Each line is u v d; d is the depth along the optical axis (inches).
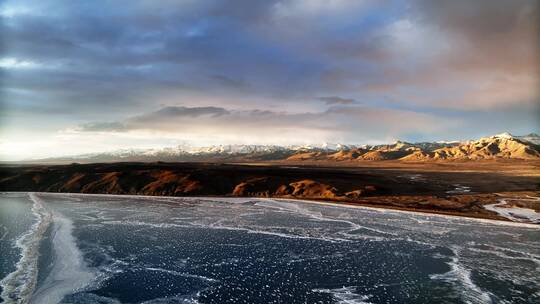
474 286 1940.2
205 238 2827.3
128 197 5226.4
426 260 2342.5
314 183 5684.1
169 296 1779.0
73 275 2022.6
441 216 3745.1
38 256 2335.1
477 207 4259.4
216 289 1867.6
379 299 1781.5
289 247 2603.3
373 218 3654.0
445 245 2674.7
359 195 5123.0
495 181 6963.6
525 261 2335.1
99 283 1919.3
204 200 4948.3
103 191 5748.0
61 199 4968.0
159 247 2568.9
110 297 1759.4
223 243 2691.9
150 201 4820.4
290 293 1833.2
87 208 4197.8
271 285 1925.4
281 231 3075.8
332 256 2406.5
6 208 4158.5
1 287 1845.5
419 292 1863.9
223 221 3481.8
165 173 6378.0
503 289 1905.8
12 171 6948.8
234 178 6230.3
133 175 6264.8
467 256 2429.9
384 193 5315.0
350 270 2156.7
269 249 2549.2
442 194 5246.1
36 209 4097.0
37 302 1689.2
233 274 2073.1
